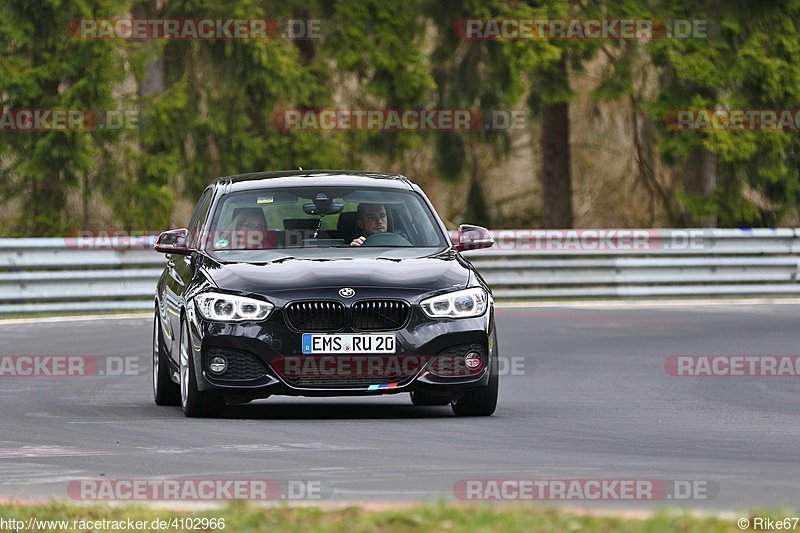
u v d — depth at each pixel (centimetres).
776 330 6850
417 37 10381
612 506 2553
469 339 3859
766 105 10519
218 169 10188
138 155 9931
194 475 2966
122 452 3319
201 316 3869
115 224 10125
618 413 4134
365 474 2962
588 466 3075
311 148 10181
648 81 10894
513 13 10306
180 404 4416
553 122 11494
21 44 9562
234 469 3044
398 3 10344
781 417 4059
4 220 10088
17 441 3531
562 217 11525
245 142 10081
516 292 8788
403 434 3616
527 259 8825
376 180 4438
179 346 4084
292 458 3198
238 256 4116
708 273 9050
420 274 3916
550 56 10175
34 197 9756
